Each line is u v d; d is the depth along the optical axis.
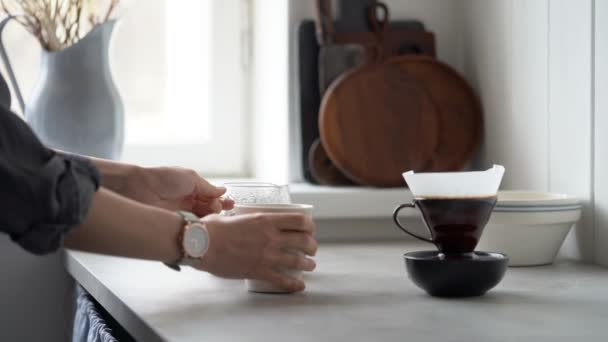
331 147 2.32
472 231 1.54
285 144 2.42
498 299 1.53
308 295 1.56
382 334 1.33
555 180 2.03
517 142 2.19
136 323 1.44
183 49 2.71
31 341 2.27
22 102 2.29
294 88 2.41
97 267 1.79
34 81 2.52
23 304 2.26
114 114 2.25
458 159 2.37
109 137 2.24
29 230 1.34
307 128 2.39
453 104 2.38
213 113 2.71
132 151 2.63
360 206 2.25
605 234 1.86
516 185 2.20
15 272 2.25
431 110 2.36
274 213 1.57
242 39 2.72
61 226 1.35
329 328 1.36
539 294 1.57
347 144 2.33
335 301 1.51
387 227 2.32
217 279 1.68
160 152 2.66
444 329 1.35
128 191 1.80
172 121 2.72
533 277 1.72
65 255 2.08
